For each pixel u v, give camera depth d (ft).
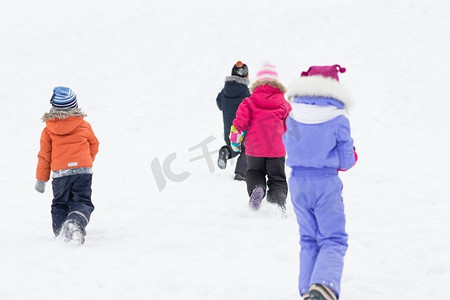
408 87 44.68
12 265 14.49
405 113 41.11
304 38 54.39
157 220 19.69
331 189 11.63
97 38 55.83
